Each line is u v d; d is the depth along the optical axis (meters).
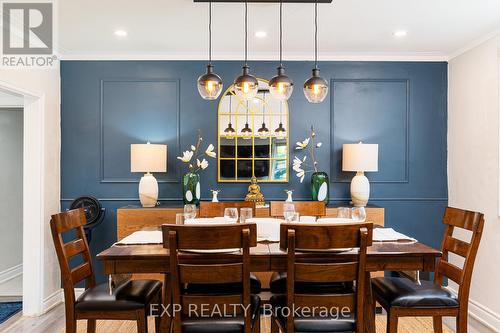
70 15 2.81
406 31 3.15
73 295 1.96
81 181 3.77
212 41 3.42
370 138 3.85
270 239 2.11
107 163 3.79
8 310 3.36
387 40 3.39
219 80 2.43
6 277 4.22
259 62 3.82
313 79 2.45
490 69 3.15
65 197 3.76
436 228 3.84
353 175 3.83
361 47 3.59
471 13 2.77
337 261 1.79
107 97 3.79
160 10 2.73
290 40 3.39
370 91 3.85
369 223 1.67
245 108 3.83
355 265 1.69
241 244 1.64
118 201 3.78
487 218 3.18
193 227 1.61
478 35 3.23
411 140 3.86
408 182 3.85
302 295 1.69
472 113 3.41
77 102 3.78
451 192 3.78
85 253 2.21
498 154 3.03
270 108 3.84
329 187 3.82
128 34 3.22
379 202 3.85
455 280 2.06
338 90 3.85
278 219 2.49
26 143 3.32
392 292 2.01
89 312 1.92
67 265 1.95
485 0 2.56
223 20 2.92
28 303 3.24
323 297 1.69
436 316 2.00
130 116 3.79
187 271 1.64
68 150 3.77
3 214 4.20
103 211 3.67
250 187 3.62
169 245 1.63
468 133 3.47
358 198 3.51
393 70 3.86
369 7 2.68
